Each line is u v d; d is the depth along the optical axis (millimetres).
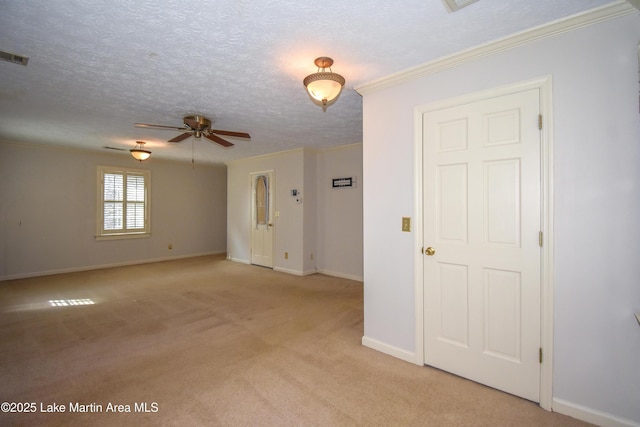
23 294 4348
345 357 2521
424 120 2352
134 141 4965
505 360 2031
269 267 6270
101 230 6133
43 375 2256
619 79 1662
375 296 2652
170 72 2424
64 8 1632
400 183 2484
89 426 1730
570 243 1800
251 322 3295
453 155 2221
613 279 1692
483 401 1953
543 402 1883
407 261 2453
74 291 4508
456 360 2236
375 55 2162
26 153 5332
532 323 1933
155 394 2031
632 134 1638
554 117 1836
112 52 2113
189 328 3129
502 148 2021
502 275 2039
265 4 1603
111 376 2246
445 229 2270
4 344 2758
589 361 1758
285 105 3199
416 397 1995
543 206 1880
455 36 1928
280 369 2340
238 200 6965
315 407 1901
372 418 1806
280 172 6016
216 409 1882
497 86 2029
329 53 2131
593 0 1602
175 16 1708
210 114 3500
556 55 1828
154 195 6906
